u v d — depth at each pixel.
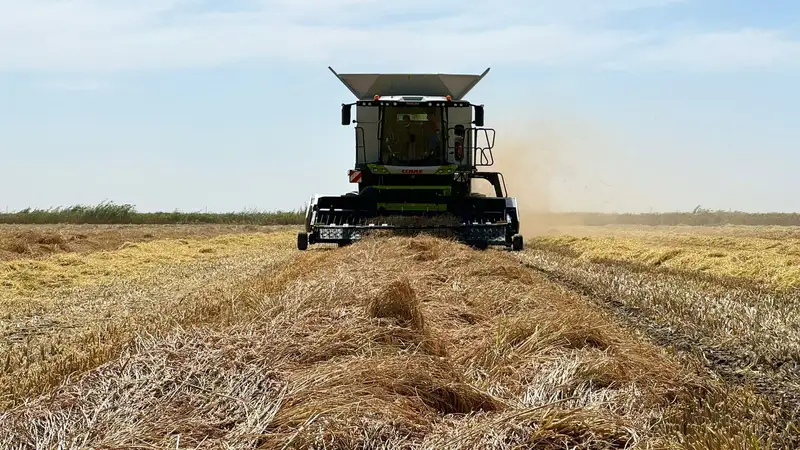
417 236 17.58
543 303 10.07
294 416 5.26
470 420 5.48
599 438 5.07
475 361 7.45
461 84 21.48
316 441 4.89
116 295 14.04
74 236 26.92
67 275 16.80
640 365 7.01
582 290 13.84
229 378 6.03
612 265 18.45
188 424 5.25
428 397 5.95
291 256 22.11
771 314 10.53
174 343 6.83
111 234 32.00
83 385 6.03
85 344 9.02
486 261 14.20
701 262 17.30
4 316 11.62
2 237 23.36
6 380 7.32
